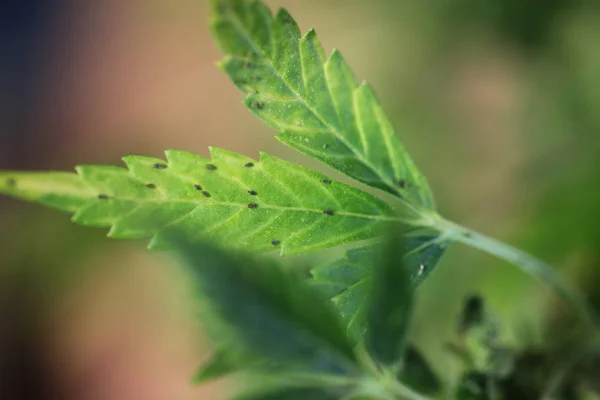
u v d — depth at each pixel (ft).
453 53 1.57
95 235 1.95
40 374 2.24
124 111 2.75
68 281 2.02
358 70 1.76
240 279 0.69
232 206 0.76
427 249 0.79
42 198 0.74
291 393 0.70
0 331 2.17
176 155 0.76
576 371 0.85
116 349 2.12
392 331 0.72
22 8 3.21
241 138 2.31
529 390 0.83
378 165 0.78
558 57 1.30
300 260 0.90
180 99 2.62
